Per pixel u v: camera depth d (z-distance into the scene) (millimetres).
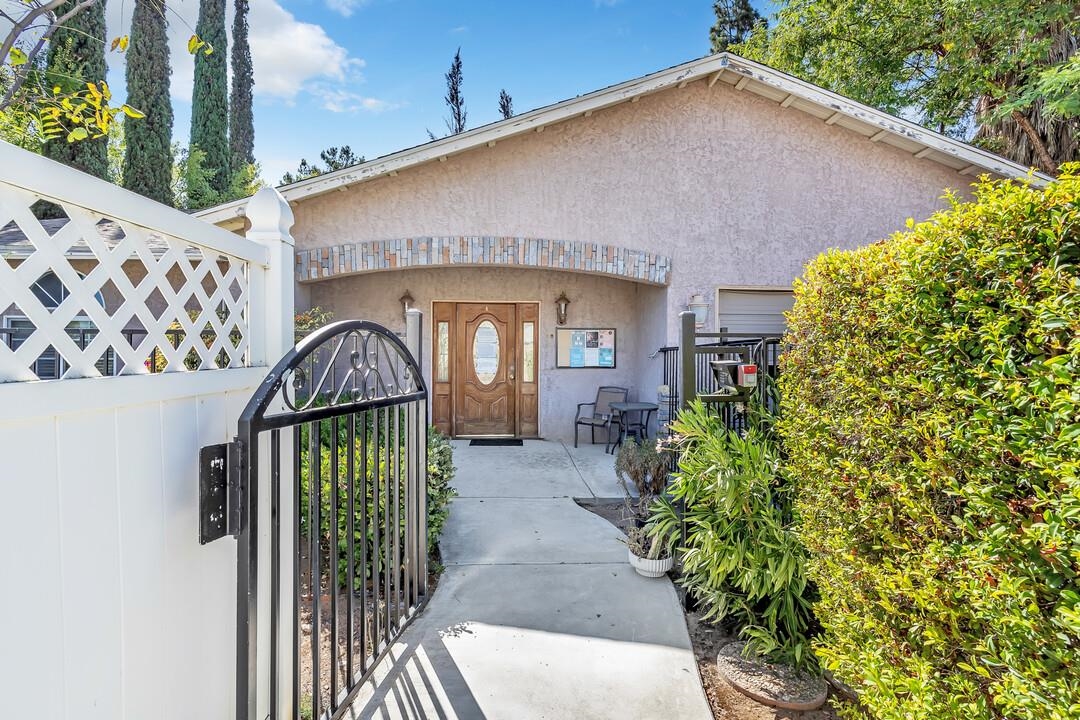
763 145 6531
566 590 3201
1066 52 7887
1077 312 1069
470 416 8023
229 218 5262
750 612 2607
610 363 7938
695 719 2139
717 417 3008
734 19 17891
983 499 1248
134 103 13281
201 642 1556
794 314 2191
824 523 1964
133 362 1325
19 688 1001
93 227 1222
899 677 1535
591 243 6293
